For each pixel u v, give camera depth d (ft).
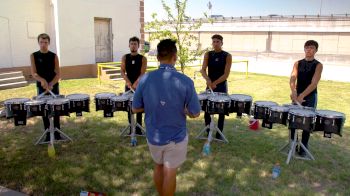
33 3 41.60
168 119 10.18
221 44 18.47
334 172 15.53
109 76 43.88
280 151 17.99
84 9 45.01
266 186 13.96
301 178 14.87
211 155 17.25
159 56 10.36
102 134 20.52
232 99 17.40
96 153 17.25
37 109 15.87
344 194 13.48
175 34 38.99
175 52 10.35
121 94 18.56
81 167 15.46
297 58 89.20
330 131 14.76
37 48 42.96
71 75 44.83
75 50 44.75
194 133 21.01
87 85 39.73
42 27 42.96
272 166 15.97
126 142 19.04
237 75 56.59
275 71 62.28
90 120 23.68
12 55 40.29
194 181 14.24
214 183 14.12
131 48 18.67
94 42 47.11
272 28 110.42
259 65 64.95
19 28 40.60
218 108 16.88
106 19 48.78
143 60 18.86
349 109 29.78
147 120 10.50
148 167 15.57
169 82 10.03
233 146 18.63
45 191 13.14
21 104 16.25
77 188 13.42
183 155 10.66
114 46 50.01
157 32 35.83
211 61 18.81
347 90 41.57
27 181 13.96
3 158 16.46
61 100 16.26
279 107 16.14
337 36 98.43
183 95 10.11
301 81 16.67
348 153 18.10
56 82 18.06
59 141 18.98
